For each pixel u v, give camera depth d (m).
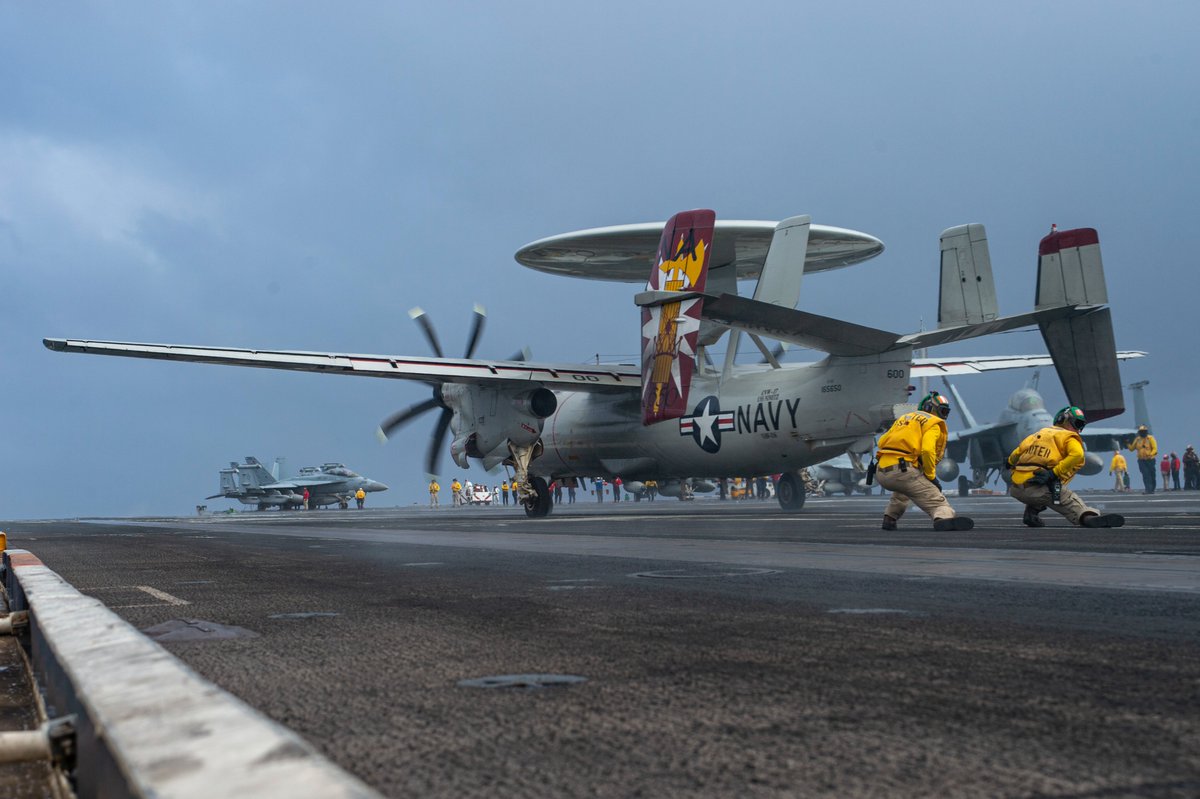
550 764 2.35
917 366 32.16
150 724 1.62
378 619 5.44
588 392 30.12
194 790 1.24
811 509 29.80
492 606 5.93
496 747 2.54
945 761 2.28
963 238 21.94
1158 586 6.05
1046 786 2.07
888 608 5.34
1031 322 20.55
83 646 2.72
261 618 5.62
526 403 27.33
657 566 8.79
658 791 2.11
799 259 24.09
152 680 2.04
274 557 12.06
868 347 21.58
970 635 4.29
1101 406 20.44
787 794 2.06
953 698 3.00
